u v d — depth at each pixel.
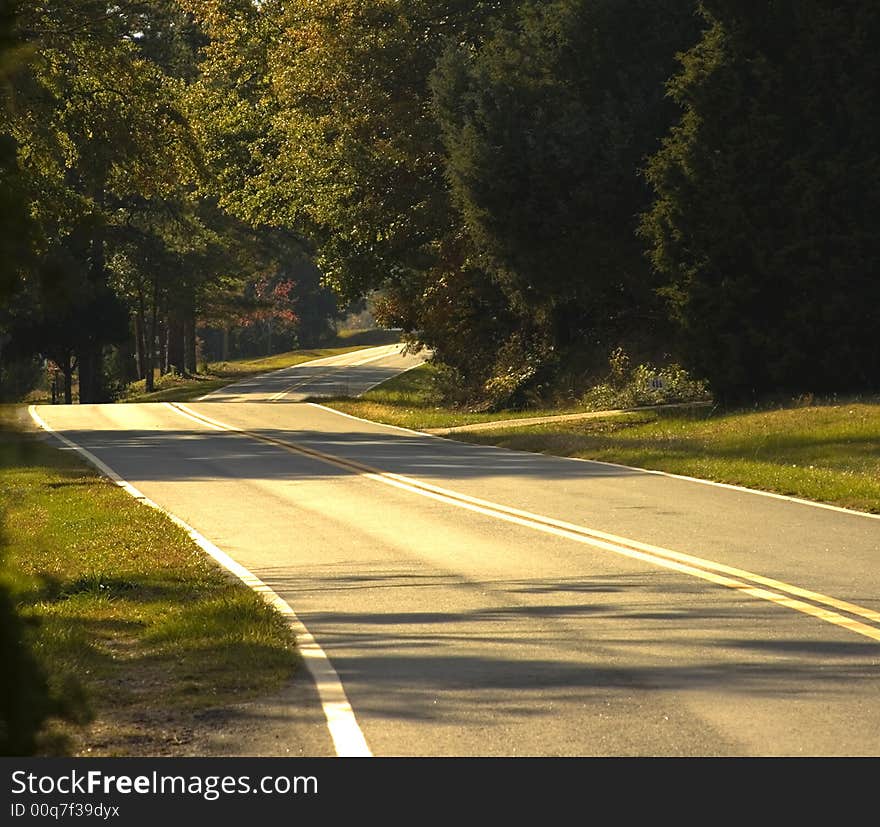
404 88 168.75
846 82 114.88
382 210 170.75
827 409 105.81
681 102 122.38
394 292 188.50
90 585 46.09
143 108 117.12
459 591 44.97
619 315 160.50
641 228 124.62
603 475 84.12
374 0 166.00
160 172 120.75
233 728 28.06
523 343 171.75
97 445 115.25
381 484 80.94
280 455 103.62
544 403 159.25
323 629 39.03
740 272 119.44
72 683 17.61
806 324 115.44
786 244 116.62
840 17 114.88
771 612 39.91
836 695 29.97
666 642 36.00
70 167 120.56
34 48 17.78
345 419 152.88
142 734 27.66
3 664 16.22
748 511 64.75
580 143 135.00
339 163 170.25
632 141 134.25
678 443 100.50
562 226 136.88
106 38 112.25
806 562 49.12
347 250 179.12
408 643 36.62
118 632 39.06
